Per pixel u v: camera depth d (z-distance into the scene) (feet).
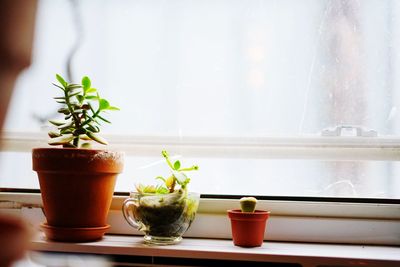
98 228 3.11
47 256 2.95
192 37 3.67
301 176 3.50
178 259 3.15
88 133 3.12
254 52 3.61
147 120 3.67
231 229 3.30
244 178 3.55
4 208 3.59
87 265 2.97
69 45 3.76
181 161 3.60
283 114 3.55
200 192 3.57
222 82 3.62
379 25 3.54
